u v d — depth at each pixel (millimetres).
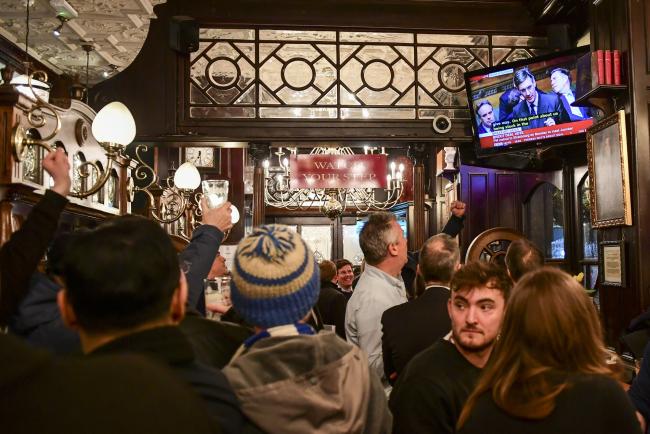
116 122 3016
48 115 2885
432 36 6891
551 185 7395
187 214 6273
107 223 1111
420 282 2836
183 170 4770
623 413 1191
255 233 1409
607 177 4930
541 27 6879
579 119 5707
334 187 6910
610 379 1236
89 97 6582
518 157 7035
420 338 2193
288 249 1364
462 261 8125
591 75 4852
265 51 6754
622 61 4750
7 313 1654
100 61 7180
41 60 7105
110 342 982
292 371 1249
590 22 5297
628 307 4719
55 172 1851
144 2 5785
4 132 2424
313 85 6754
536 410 1185
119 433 627
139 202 7051
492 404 1263
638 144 4594
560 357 1254
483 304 1688
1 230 2408
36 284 1688
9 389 608
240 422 1163
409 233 11312
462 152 7086
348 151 10820
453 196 8984
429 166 10812
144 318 1019
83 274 991
